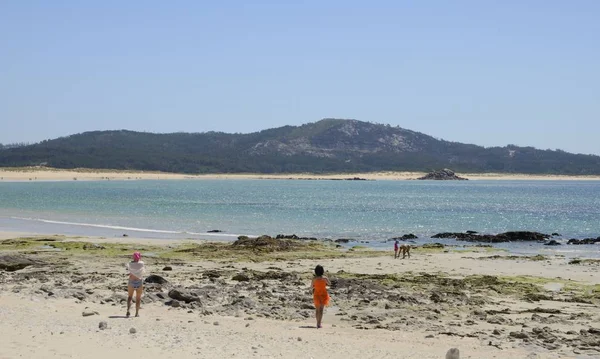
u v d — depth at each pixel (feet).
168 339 42.45
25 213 242.78
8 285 71.00
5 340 39.73
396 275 89.71
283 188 626.23
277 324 52.29
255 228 194.59
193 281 78.74
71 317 50.55
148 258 107.24
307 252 121.80
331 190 578.25
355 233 184.03
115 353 37.37
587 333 51.44
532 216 266.16
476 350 44.62
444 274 92.89
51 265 94.79
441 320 56.90
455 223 226.79
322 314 53.88
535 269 100.37
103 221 209.56
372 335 49.03
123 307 57.52
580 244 154.61
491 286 79.20
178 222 210.18
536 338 49.34
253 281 79.82
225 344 41.81
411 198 427.33
